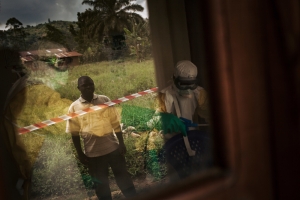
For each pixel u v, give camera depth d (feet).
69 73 8.19
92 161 8.16
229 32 2.91
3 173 2.44
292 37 3.17
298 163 3.39
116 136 8.17
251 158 3.12
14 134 5.95
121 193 7.72
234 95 2.98
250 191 3.12
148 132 7.18
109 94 8.88
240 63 3.00
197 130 5.37
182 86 5.57
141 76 8.31
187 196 2.77
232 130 2.99
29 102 6.66
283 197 3.36
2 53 6.62
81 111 7.85
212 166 3.17
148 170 6.84
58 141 7.75
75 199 8.08
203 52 3.18
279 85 3.23
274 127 3.24
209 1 2.86
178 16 6.09
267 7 3.10
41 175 7.62
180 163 5.24
